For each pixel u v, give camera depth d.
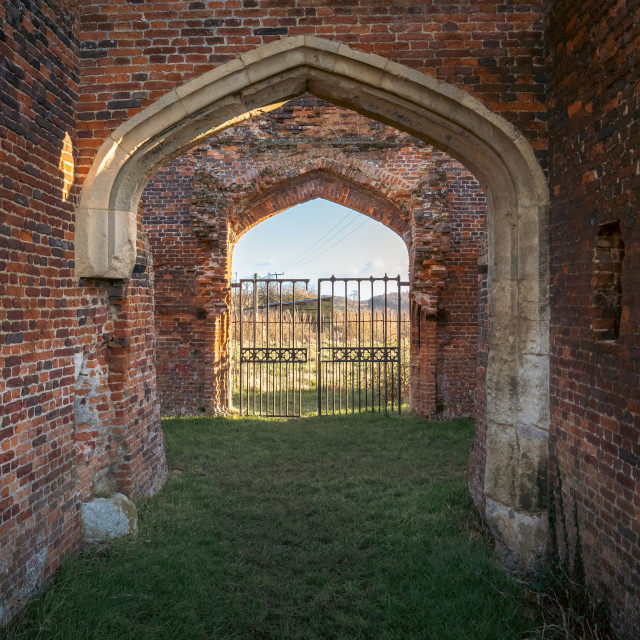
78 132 4.31
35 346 3.59
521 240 4.24
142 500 5.21
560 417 3.95
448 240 9.55
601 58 3.30
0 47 3.19
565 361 3.87
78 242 4.25
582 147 3.58
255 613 3.50
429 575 3.92
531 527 4.15
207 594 3.68
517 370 4.28
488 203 4.62
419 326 9.91
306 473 6.55
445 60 4.27
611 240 3.40
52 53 3.87
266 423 9.32
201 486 5.90
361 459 7.11
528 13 4.27
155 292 9.92
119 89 4.32
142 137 4.29
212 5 4.33
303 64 4.33
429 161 9.67
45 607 3.25
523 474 4.18
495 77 4.25
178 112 4.31
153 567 3.93
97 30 4.34
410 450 7.52
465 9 4.29
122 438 4.93
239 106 4.48
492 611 3.45
